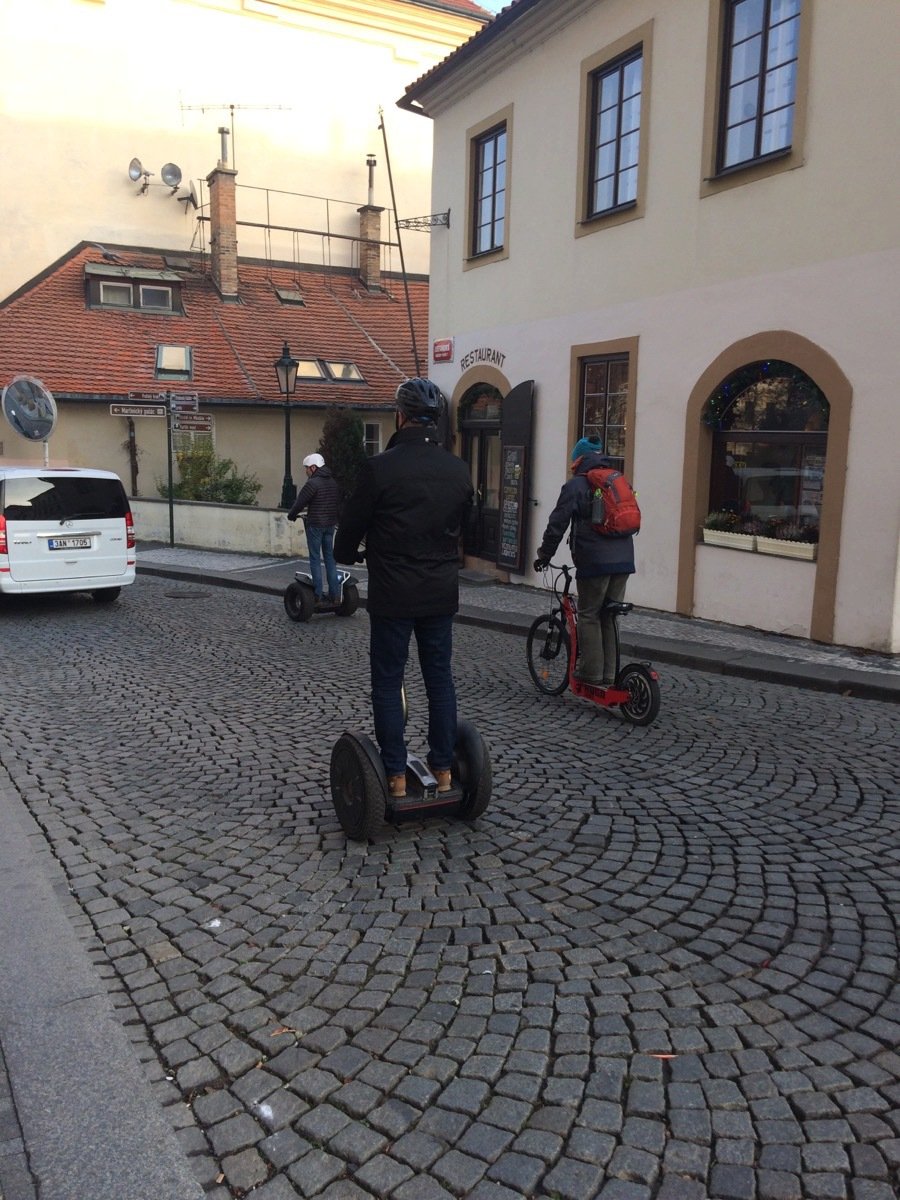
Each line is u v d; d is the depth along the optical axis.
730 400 9.94
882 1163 2.38
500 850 4.33
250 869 4.18
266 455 20.88
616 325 11.22
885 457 8.16
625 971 3.28
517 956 3.39
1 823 4.78
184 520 17.97
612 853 4.28
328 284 25.27
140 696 7.37
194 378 20.28
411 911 3.75
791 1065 2.77
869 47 7.98
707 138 9.70
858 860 4.20
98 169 23.08
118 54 22.97
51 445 19.00
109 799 5.11
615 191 11.23
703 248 9.87
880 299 8.07
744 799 5.00
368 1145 2.48
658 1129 2.52
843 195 8.31
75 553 11.28
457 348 14.58
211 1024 3.03
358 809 4.34
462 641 9.80
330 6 25.05
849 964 3.32
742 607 9.77
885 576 8.28
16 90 22.06
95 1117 2.60
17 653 9.05
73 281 21.77
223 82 24.22
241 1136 2.52
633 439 11.02
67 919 3.74
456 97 14.14
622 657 8.99
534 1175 2.36
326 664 8.52
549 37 12.00
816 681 7.54
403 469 4.09
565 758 5.72
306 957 3.42
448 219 14.65
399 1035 2.94
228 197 22.83
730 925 3.60
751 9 9.20
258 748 5.98
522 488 13.02
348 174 26.03
